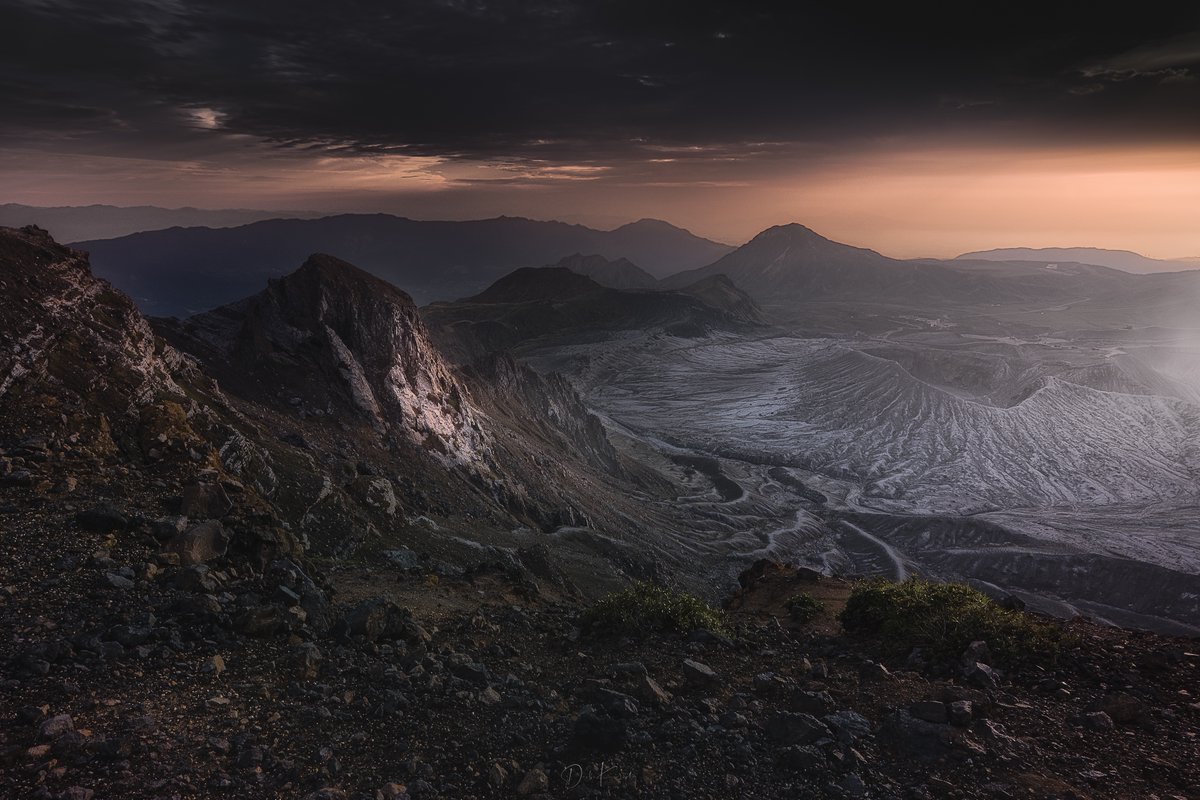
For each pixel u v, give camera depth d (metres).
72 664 10.70
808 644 17.00
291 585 16.44
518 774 9.85
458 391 111.69
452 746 10.41
